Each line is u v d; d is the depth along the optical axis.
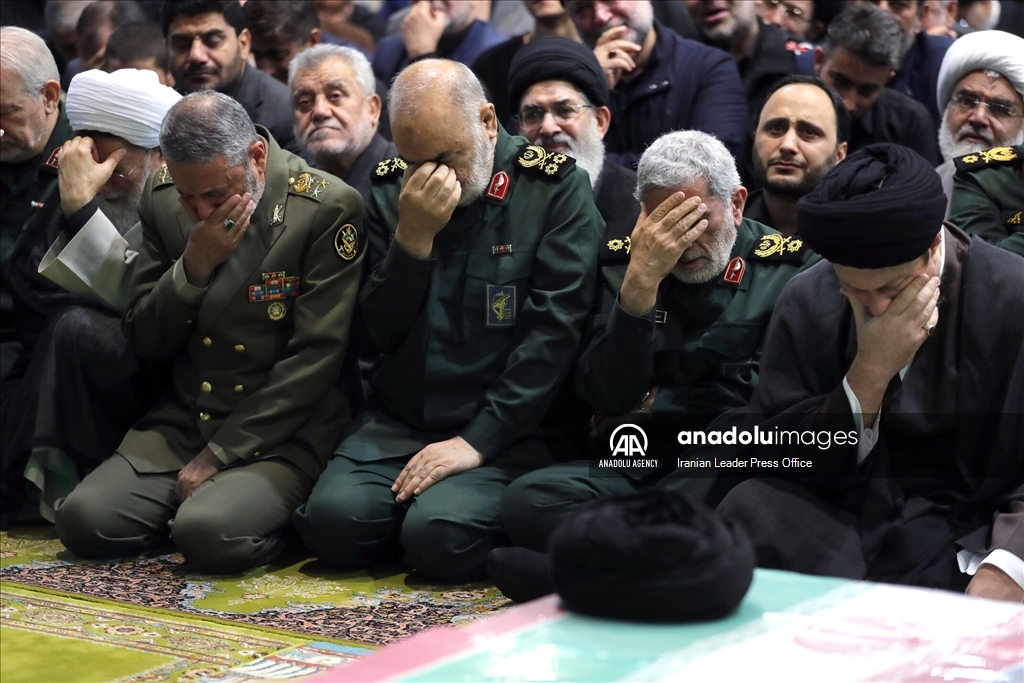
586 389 3.80
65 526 4.06
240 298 4.09
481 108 3.91
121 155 4.40
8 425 4.39
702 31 5.59
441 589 3.74
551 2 5.46
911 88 5.46
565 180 3.96
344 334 4.08
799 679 1.07
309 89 5.01
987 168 3.80
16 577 3.88
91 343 4.32
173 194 4.25
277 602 3.60
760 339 3.71
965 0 5.84
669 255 3.56
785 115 4.33
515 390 3.84
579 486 3.62
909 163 2.69
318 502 3.86
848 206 2.61
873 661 1.13
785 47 5.62
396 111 3.77
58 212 4.57
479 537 3.74
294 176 4.19
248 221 4.09
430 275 3.96
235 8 5.54
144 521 4.09
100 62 6.07
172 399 4.34
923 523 2.81
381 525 3.87
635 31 5.09
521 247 3.93
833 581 1.32
